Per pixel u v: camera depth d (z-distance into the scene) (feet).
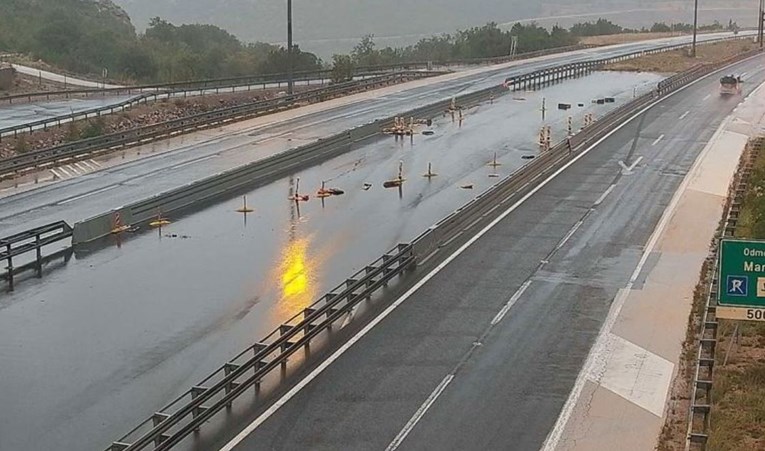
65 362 70.95
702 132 180.34
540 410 62.54
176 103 220.23
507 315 80.74
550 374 68.54
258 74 296.10
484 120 196.65
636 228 110.52
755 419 60.75
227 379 61.98
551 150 147.02
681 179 137.59
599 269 94.48
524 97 235.40
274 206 121.70
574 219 114.11
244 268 94.68
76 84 267.39
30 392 65.62
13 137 170.91
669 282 90.43
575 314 81.30
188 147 167.22
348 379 67.21
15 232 108.68
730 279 61.36
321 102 228.63
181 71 294.05
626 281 90.58
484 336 75.82
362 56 348.18
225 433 58.95
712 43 423.64
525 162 151.64
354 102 229.04
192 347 74.08
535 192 128.47
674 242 104.63
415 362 70.38
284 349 71.72
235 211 118.93
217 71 302.86
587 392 65.51
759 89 249.55
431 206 121.70
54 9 393.91
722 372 68.49
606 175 139.95
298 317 79.92
